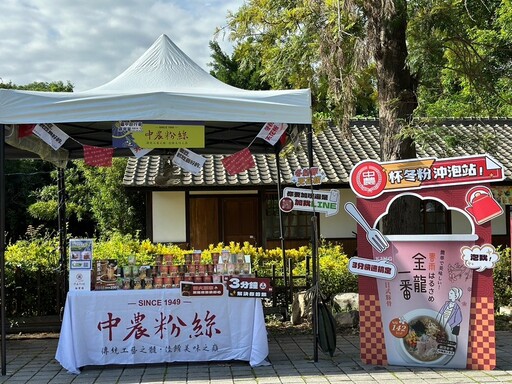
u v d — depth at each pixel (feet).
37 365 20.07
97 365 19.17
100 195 60.90
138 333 19.29
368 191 19.12
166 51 23.34
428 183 18.58
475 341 18.35
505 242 46.21
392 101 23.73
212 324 19.44
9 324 25.04
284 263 28.14
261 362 19.27
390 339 19.03
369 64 25.14
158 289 19.57
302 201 19.71
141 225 59.77
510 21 35.65
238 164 21.34
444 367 18.53
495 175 17.94
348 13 23.80
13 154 27.45
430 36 22.61
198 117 19.03
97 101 18.71
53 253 27.94
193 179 45.29
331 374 18.04
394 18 23.29
